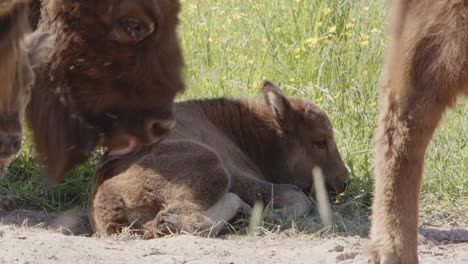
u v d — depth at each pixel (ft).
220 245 45.62
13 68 31.55
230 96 63.98
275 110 61.26
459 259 43.24
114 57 41.22
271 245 46.96
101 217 50.57
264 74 76.48
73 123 43.88
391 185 33.96
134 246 45.14
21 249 41.16
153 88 42.16
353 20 78.48
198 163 51.03
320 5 81.66
